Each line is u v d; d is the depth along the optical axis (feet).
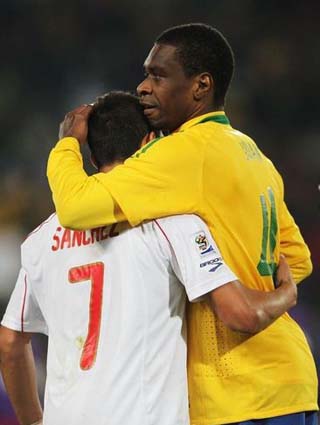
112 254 39.75
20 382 44.62
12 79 163.53
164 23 169.17
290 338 40.86
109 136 41.24
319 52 166.50
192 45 41.14
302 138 158.81
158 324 39.34
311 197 147.43
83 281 40.19
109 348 39.11
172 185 39.06
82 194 38.75
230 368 39.65
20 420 45.57
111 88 163.63
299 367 40.52
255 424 39.60
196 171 39.32
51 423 40.19
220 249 39.73
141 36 167.73
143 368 38.93
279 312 39.60
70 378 39.88
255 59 166.09
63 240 41.16
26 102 161.38
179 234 39.04
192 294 38.63
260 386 39.60
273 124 160.15
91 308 39.83
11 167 152.15
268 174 42.22
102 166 41.60
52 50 166.09
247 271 40.32
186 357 40.16
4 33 167.12
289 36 168.55
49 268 41.52
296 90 163.12
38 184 148.66
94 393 38.96
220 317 38.60
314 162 154.51
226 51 41.98
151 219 39.37
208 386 39.70
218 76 41.70
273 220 41.86
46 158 153.48
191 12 169.78
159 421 38.78
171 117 41.45
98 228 40.27
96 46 166.71
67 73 164.76
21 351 44.19
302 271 44.24
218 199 39.68
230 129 41.75
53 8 169.58
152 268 39.29
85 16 169.07
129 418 38.58
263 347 40.04
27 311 43.39
